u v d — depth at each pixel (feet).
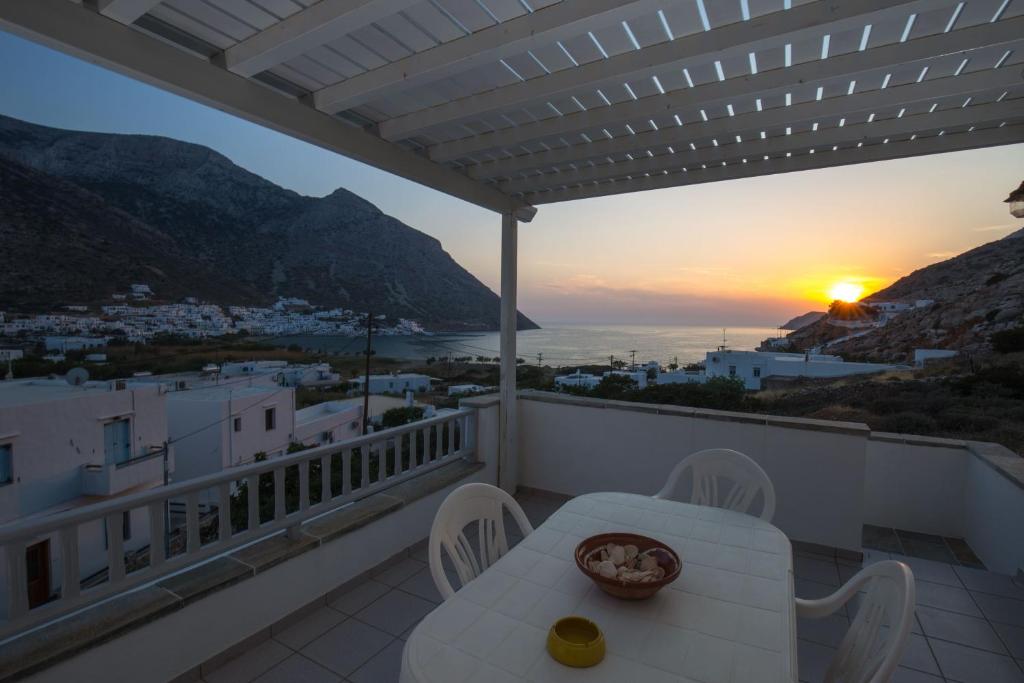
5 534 4.36
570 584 4.55
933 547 10.29
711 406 14.01
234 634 6.41
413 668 3.37
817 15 4.69
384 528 8.89
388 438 9.39
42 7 4.27
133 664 5.36
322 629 7.13
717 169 9.57
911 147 7.98
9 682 4.38
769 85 6.13
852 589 4.53
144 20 4.96
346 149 7.55
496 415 12.34
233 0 4.67
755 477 7.07
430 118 7.39
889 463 11.28
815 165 8.70
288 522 7.22
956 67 5.95
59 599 4.85
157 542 5.68
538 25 4.92
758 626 3.90
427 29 5.30
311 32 4.83
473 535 10.53
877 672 3.26
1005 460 9.38
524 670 3.35
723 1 4.84
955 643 7.02
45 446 18.28
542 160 9.25
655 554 4.79
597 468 12.17
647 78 6.25
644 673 3.32
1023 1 4.70
